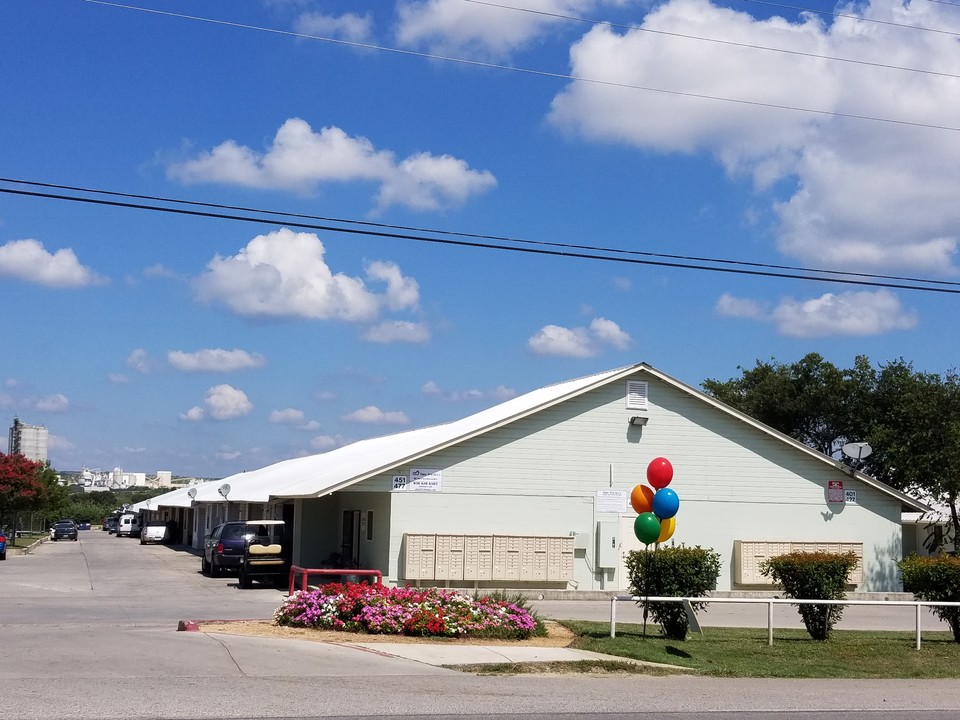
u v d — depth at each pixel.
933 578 19.67
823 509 31.78
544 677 13.91
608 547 29.73
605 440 30.25
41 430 187.62
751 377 59.50
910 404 38.19
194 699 11.09
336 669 13.56
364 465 31.31
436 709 11.16
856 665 16.25
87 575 35.78
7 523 66.94
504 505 29.27
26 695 10.91
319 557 34.69
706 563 18.73
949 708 12.62
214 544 35.53
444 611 17.17
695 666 15.41
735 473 31.25
